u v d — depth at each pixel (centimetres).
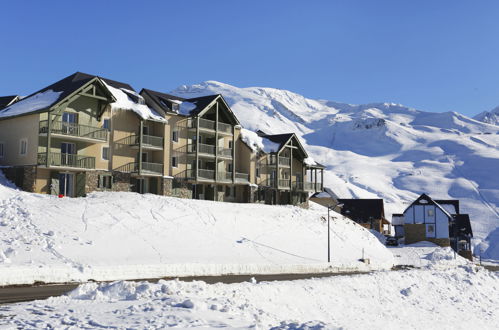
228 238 4659
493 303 4119
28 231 3491
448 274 4412
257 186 6819
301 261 4662
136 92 5950
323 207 8675
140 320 1520
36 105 4812
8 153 4944
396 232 9162
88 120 4975
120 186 5234
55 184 4725
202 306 1733
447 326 3259
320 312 2730
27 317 1551
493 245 13862
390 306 3322
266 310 2325
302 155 7681
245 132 7050
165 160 5659
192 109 6081
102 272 2953
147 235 4097
